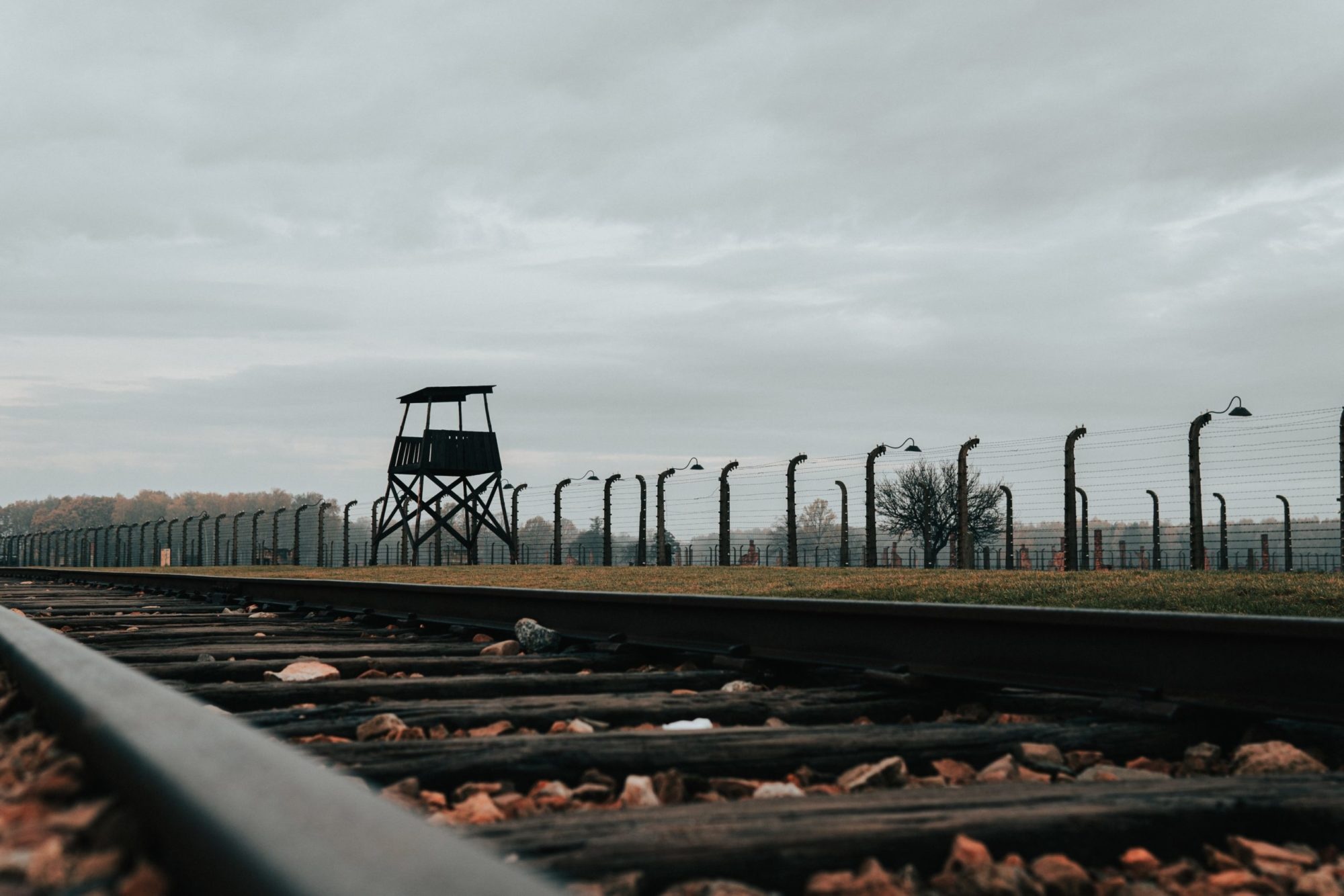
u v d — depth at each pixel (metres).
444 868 1.04
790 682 5.19
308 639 7.36
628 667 5.89
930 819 2.14
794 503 24.14
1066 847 2.15
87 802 1.82
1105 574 13.11
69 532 61.31
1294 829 2.34
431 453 37.06
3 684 3.82
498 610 7.64
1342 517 17.00
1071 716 3.98
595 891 1.78
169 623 9.07
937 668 4.58
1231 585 9.21
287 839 1.12
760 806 2.26
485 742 2.91
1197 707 3.65
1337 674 3.39
